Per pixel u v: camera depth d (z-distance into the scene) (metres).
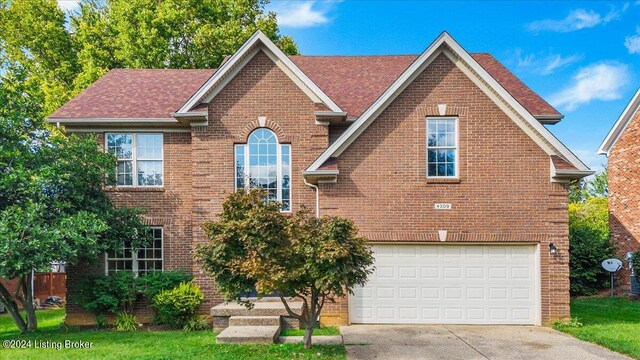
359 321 13.91
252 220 9.72
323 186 13.86
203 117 14.75
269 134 15.16
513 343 11.35
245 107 15.08
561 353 10.38
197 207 14.80
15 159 12.45
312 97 15.09
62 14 30.52
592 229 21.97
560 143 13.55
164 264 15.46
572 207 27.25
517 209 13.73
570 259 20.08
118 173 15.73
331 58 20.52
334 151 13.74
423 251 13.97
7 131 12.53
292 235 9.88
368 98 16.86
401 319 13.88
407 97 14.05
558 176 13.54
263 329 12.02
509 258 13.87
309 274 9.83
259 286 9.33
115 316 14.67
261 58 15.20
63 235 11.67
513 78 18.48
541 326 13.44
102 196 14.18
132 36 27.31
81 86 27.31
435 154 14.03
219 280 9.98
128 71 19.45
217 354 10.02
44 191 12.48
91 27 29.34
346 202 13.82
